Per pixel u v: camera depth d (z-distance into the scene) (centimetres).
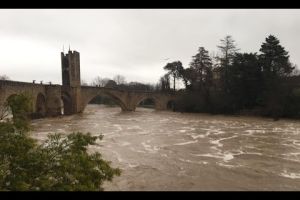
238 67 9212
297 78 9069
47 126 6347
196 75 11094
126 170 3075
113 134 5253
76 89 9688
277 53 8675
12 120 1207
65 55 10038
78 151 1193
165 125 6606
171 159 3522
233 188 2594
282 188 2598
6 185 989
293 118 7906
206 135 5184
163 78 13450
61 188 1027
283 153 3834
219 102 9562
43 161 1105
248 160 3488
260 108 8700
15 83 6556
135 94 11562
